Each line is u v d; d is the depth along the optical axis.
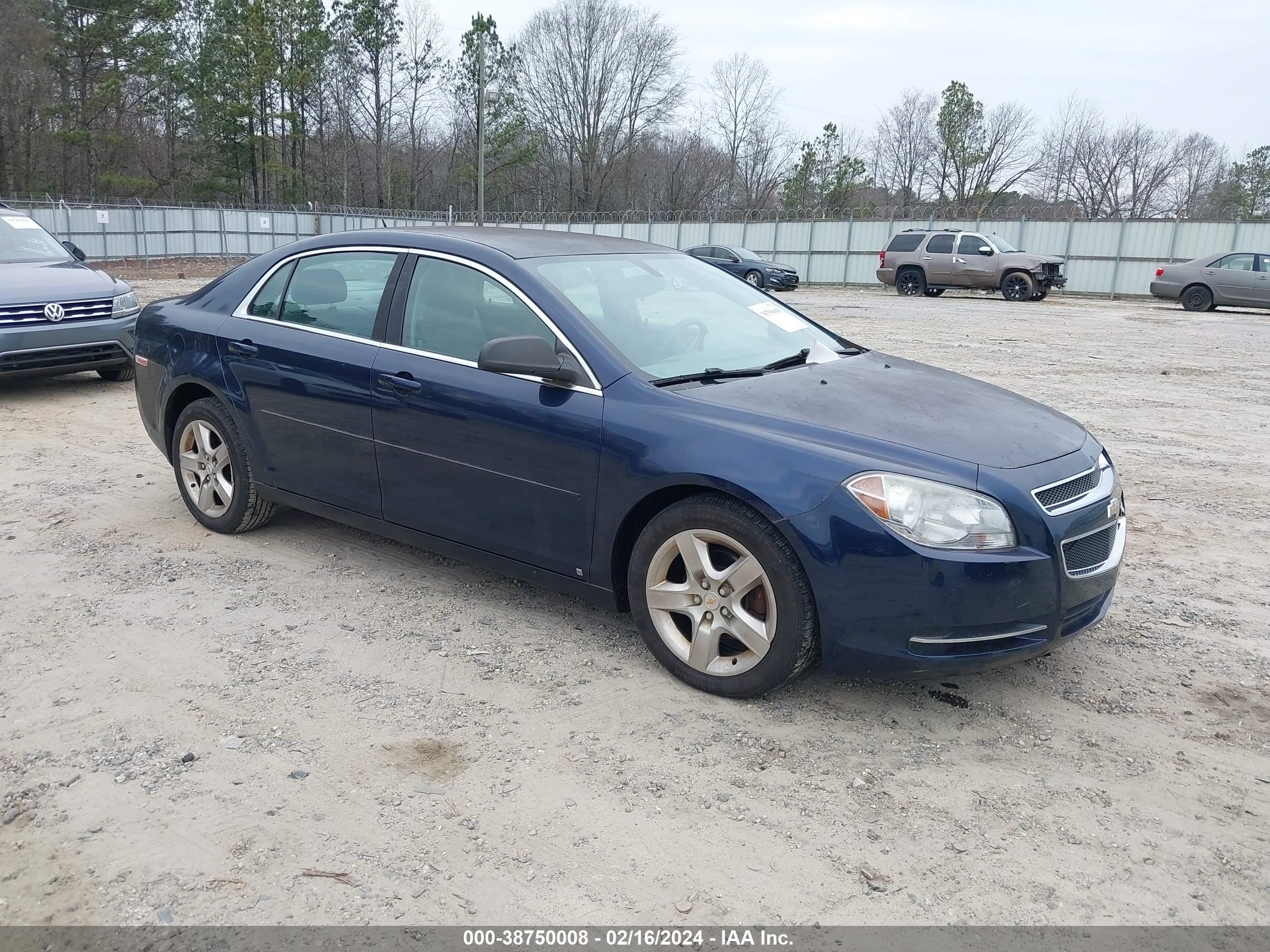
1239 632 4.31
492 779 3.06
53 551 5.00
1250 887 2.63
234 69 55.00
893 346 14.78
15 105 50.88
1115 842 2.81
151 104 55.31
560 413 3.76
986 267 27.66
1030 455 3.44
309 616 4.27
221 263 40.56
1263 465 7.49
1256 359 13.94
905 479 3.21
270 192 60.50
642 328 4.06
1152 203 63.59
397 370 4.22
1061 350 14.69
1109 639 4.22
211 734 3.30
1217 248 30.03
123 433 7.75
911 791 3.05
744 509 3.41
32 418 8.25
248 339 4.84
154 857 2.68
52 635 4.03
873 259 36.69
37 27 49.62
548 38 69.25
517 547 4.01
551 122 70.56
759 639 3.43
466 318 4.14
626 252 4.64
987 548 3.17
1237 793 3.07
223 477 5.19
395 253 4.45
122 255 38.81
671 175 70.19
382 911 2.49
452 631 4.15
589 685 3.69
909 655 3.22
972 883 2.63
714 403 3.59
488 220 48.84
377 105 66.81
